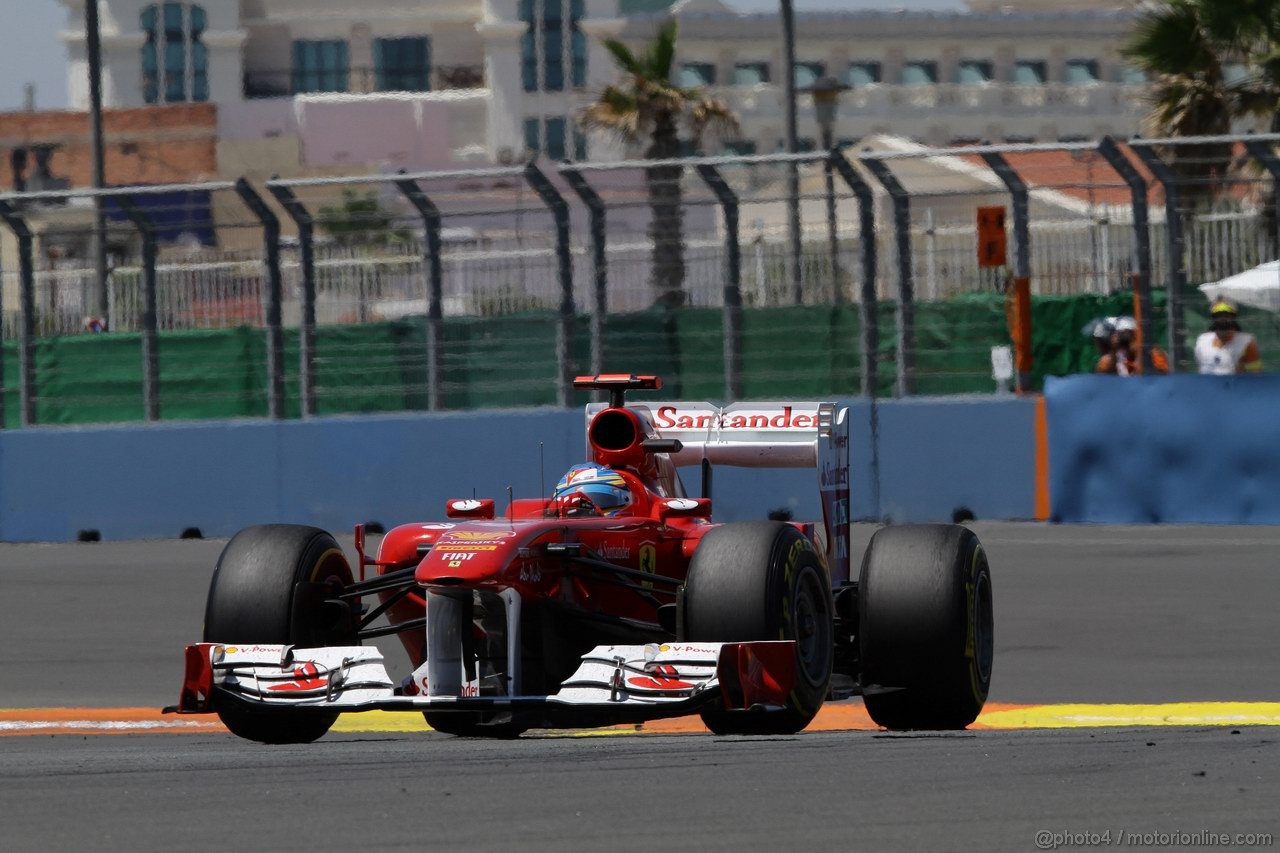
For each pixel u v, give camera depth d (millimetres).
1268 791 21594
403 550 28953
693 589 25812
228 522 72938
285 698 26141
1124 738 27125
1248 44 102688
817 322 70750
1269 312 69250
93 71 109125
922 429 68125
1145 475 65000
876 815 20172
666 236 71312
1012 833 19172
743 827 19547
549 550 26781
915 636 28703
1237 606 46969
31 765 25266
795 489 68375
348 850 18547
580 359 71688
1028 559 56812
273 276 72812
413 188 70688
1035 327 81500
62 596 54500
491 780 22766
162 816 20516
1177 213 66500
